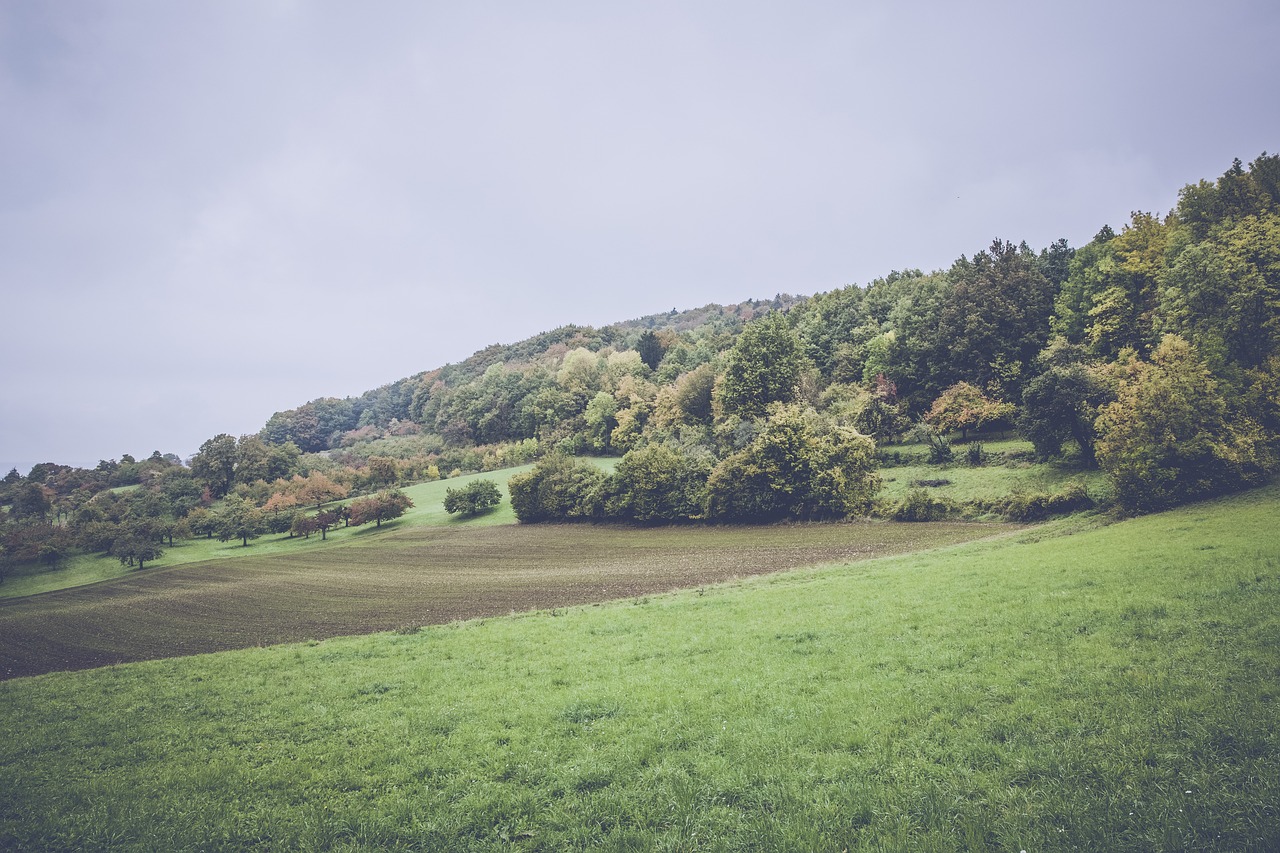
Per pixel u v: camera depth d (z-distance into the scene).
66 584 74.88
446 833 9.01
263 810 10.22
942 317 84.81
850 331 113.31
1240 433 33.47
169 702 18.11
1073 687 11.37
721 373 105.50
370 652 22.89
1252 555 18.98
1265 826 6.92
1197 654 12.11
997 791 8.42
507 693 15.38
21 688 22.62
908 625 17.23
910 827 7.89
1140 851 6.89
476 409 166.88
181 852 9.16
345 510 107.19
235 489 139.25
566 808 9.45
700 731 11.66
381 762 11.86
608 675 16.12
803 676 14.15
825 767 9.69
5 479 155.62
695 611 23.56
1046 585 19.56
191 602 47.66
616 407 128.12
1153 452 33.94
